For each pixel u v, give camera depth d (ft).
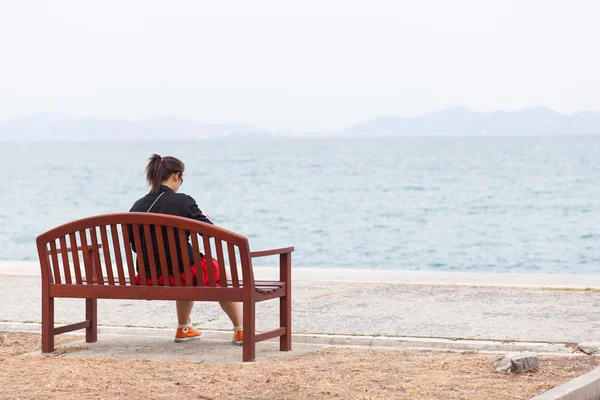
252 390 17.84
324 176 234.17
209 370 20.02
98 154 548.72
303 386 18.15
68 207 144.97
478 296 32.91
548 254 80.48
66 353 22.91
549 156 365.81
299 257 81.92
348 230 107.04
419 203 145.38
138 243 21.94
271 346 23.93
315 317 28.48
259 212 133.39
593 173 225.15
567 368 19.98
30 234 103.24
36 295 34.27
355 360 21.47
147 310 30.63
